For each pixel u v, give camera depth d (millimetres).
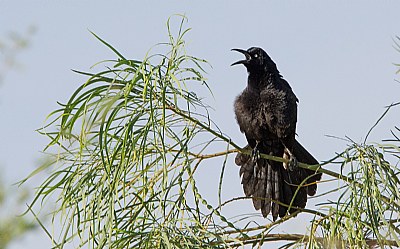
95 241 6777
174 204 7055
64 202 7020
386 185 6992
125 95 6859
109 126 6824
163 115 6961
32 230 7176
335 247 6750
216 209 7281
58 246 6887
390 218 6980
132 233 6773
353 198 6914
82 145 6938
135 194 7047
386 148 7320
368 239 6977
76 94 7125
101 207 6898
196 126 7809
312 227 6922
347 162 7238
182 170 7234
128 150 7055
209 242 6973
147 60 7078
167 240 6438
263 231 7355
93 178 7152
